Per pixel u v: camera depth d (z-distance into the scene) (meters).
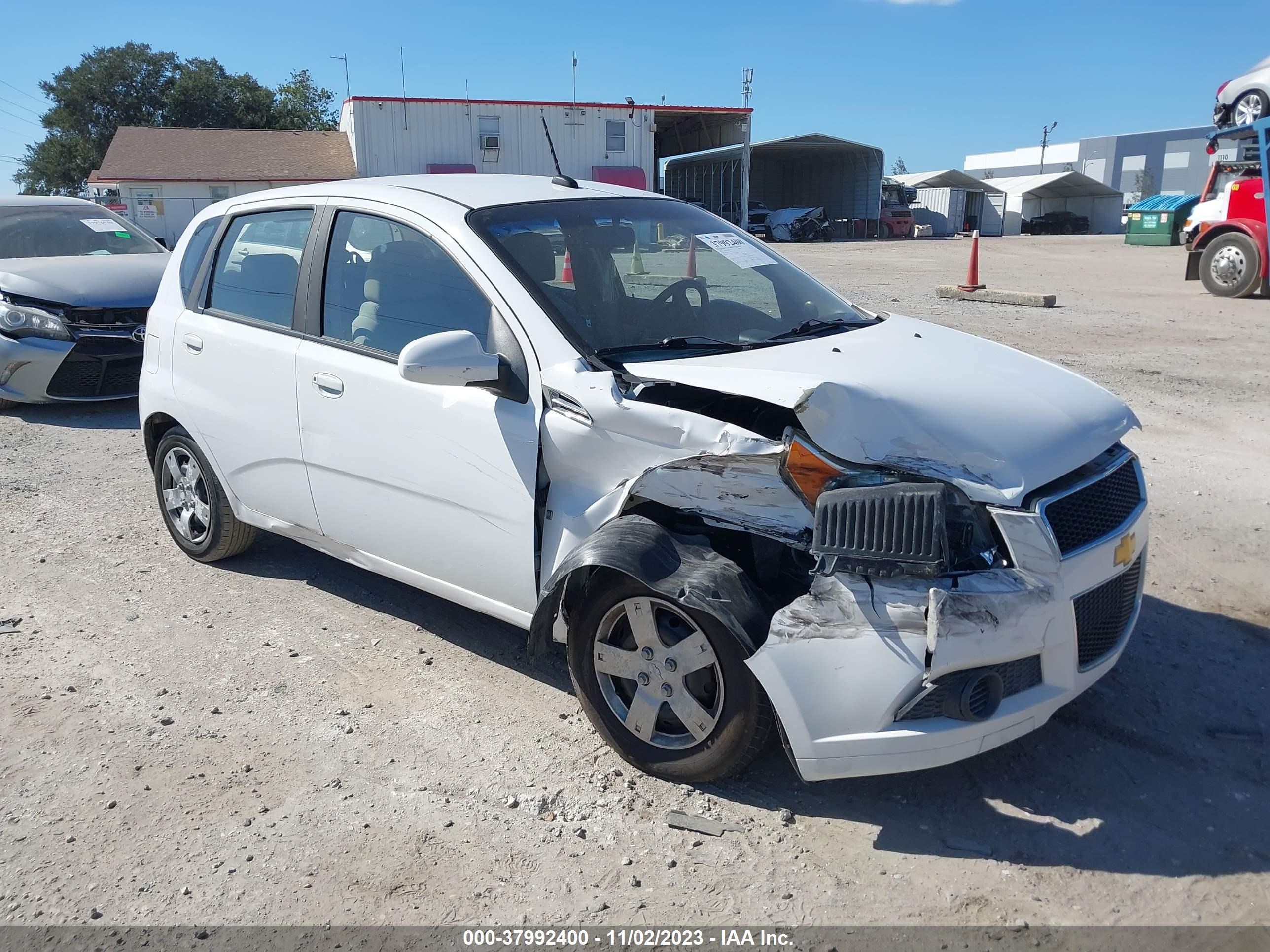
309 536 4.45
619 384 3.25
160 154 40.84
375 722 3.70
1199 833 3.01
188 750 3.53
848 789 3.24
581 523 3.32
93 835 3.08
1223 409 8.05
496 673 4.05
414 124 37.06
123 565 5.21
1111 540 3.06
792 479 2.90
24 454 7.34
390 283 3.95
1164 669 3.96
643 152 40.56
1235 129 16.05
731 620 2.90
